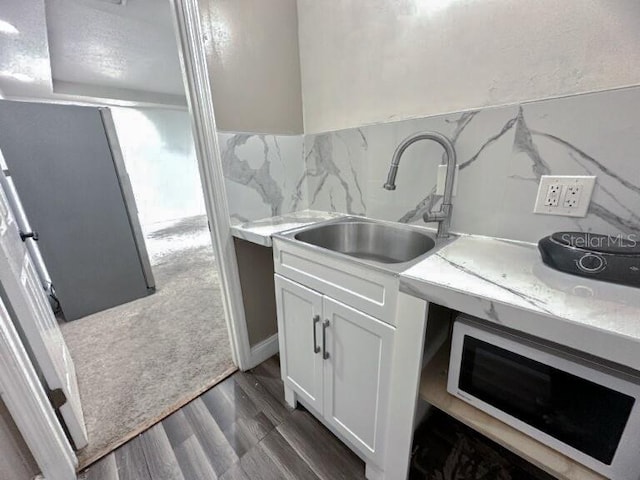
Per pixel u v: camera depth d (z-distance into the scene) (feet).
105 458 3.48
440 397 2.58
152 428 3.86
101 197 6.92
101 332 6.24
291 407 4.16
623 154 2.28
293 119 4.83
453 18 3.04
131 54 9.84
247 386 4.60
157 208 18.38
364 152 4.13
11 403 2.66
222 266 4.41
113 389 4.56
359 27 3.86
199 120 3.71
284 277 3.56
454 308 1.96
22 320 2.96
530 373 2.03
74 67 10.61
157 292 8.16
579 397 1.85
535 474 3.06
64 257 6.57
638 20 2.12
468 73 3.05
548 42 2.52
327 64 4.38
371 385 2.79
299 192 5.10
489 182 3.04
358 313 2.70
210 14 3.55
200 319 6.68
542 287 1.93
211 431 3.80
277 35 4.35
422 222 3.71
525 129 2.71
